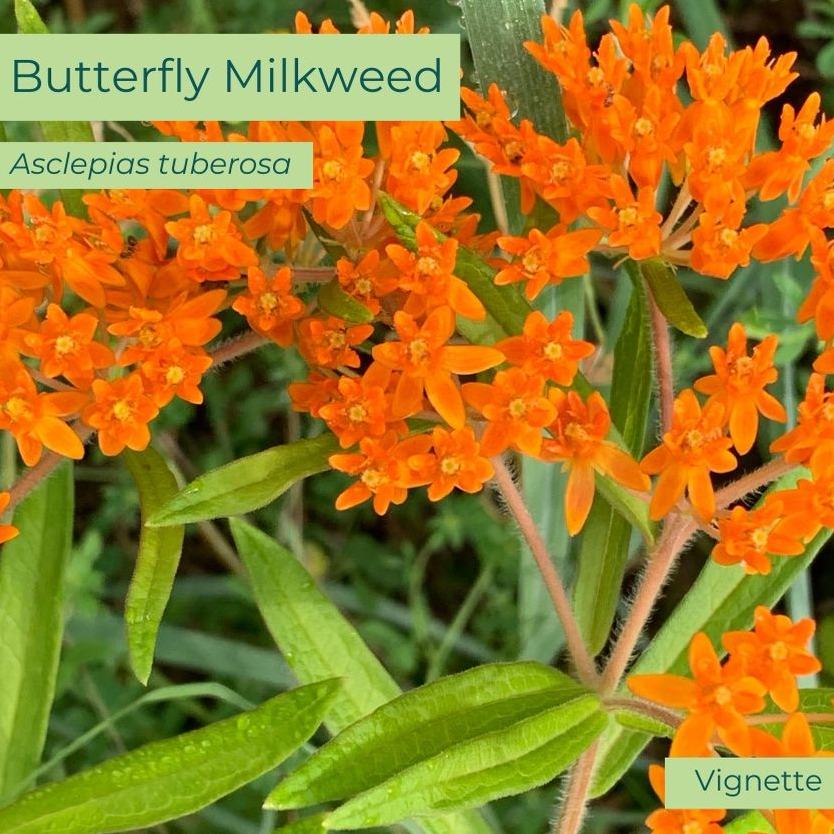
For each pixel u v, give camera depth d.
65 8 0.48
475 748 0.31
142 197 0.32
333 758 0.31
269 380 0.47
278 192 0.32
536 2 0.35
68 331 0.31
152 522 0.32
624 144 0.32
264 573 0.35
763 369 0.31
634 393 0.36
